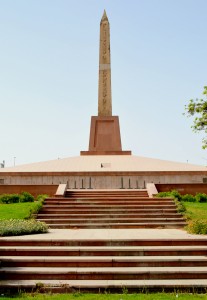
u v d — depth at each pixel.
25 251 11.30
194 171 31.66
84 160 36.75
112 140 39.81
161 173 31.53
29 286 9.45
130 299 8.53
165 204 20.73
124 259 10.66
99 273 10.05
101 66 39.94
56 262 10.66
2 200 24.52
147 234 14.20
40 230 14.96
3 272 10.11
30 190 27.38
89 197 22.91
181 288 9.39
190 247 11.45
